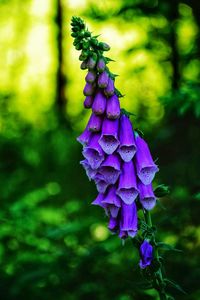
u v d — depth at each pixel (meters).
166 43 10.02
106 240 6.16
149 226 3.52
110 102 3.43
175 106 5.62
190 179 7.51
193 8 9.17
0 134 13.65
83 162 3.56
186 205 6.59
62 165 12.62
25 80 16.31
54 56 16.52
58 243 7.36
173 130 8.17
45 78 16.30
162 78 10.64
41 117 14.51
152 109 11.12
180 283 5.75
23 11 16.67
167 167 7.73
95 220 7.04
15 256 7.03
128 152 3.47
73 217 9.03
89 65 3.38
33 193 7.59
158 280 3.51
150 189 3.51
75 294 6.19
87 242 7.73
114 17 10.92
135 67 9.95
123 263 6.63
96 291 6.16
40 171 12.20
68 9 15.70
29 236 7.07
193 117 8.25
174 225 6.64
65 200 10.84
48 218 7.40
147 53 9.94
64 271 6.24
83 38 3.41
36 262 6.73
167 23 10.24
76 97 15.55
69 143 13.28
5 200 10.17
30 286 6.34
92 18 11.19
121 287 6.14
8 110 14.59
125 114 3.52
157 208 7.81
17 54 16.64
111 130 3.43
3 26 16.78
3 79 16.33
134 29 11.23
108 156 3.49
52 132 13.45
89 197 10.97
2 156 12.48
